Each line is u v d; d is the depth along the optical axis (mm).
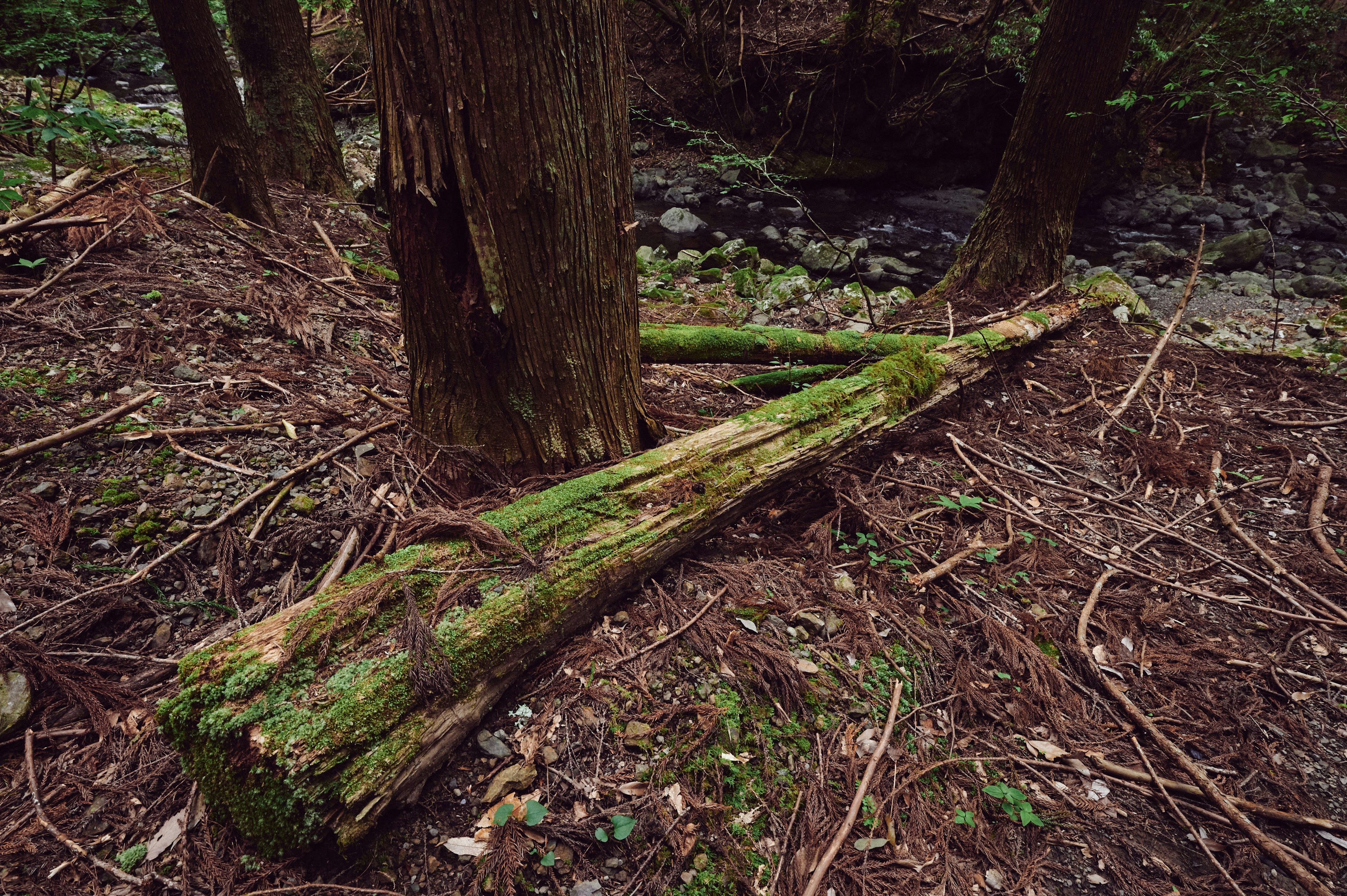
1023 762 2104
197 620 2260
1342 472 3602
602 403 2686
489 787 1824
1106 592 2807
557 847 1723
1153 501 3453
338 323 4078
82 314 3217
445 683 1798
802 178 12414
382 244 6270
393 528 2443
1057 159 5570
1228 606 2793
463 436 2609
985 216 6082
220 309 3623
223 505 2533
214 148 4926
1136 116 11219
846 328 5809
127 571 2275
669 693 2104
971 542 2982
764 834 1822
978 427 3977
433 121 2055
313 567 2461
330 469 2801
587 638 2236
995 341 4414
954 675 2340
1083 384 4617
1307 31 6656
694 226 10531
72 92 7496
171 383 3023
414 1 1924
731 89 12797
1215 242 9016
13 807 1746
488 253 2199
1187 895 1813
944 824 1903
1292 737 2270
